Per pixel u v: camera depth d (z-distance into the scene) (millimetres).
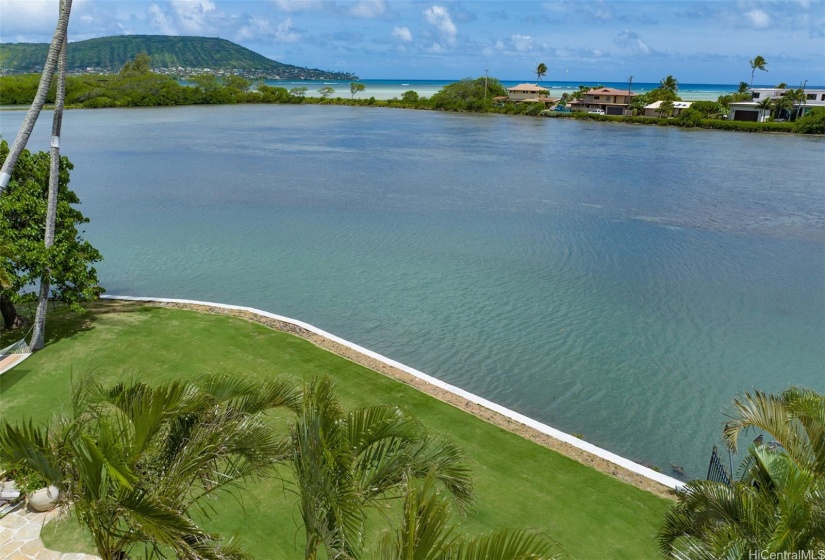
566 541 11992
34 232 20953
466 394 18062
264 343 21156
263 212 46719
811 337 26391
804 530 7020
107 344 20656
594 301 29969
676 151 88625
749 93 149750
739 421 9719
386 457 8102
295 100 185125
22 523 11633
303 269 33875
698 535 8234
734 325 27531
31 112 19469
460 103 163625
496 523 12414
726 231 43844
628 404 20688
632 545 11977
